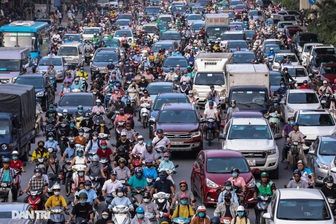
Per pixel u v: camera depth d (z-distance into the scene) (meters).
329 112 67.94
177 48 125.31
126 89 91.69
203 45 134.88
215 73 87.75
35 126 69.44
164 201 44.62
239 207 41.44
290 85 89.31
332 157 55.78
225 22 143.50
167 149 59.06
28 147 65.62
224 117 74.81
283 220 40.44
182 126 64.12
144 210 42.69
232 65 84.19
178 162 63.56
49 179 51.25
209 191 49.66
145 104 76.94
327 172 54.59
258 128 59.22
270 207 42.59
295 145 59.28
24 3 189.62
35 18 188.62
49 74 101.31
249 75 79.81
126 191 45.69
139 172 48.19
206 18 143.62
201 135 64.38
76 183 50.06
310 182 48.50
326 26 126.88
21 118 62.59
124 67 103.69
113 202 44.22
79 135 57.94
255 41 134.50
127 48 131.88
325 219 40.50
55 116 68.19
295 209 40.94
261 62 115.19
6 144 59.06
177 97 74.44
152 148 54.97
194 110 66.19
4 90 63.84
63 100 74.31
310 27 134.88
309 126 65.75
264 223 44.16
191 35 149.62
